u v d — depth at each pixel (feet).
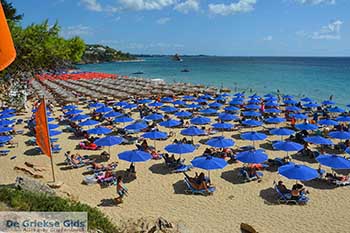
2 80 169.37
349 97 161.68
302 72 356.18
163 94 141.18
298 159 63.57
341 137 65.72
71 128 85.40
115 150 69.15
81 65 575.79
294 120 87.66
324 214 42.45
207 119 81.35
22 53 190.80
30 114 109.60
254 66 521.65
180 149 56.54
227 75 317.22
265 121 90.94
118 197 45.29
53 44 263.90
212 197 47.34
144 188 50.31
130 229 32.91
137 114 109.19
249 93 178.29
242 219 41.16
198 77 293.23
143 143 66.08
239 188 50.26
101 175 52.39
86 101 131.44
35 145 72.43
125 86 166.09
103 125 90.99
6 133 81.46
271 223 40.27
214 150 66.64
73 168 58.08
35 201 27.35
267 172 56.13
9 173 54.19
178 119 100.48
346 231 38.37
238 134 82.99
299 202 45.27
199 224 39.73
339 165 48.49
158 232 32.35
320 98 158.51
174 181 52.90
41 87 168.45
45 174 55.06
